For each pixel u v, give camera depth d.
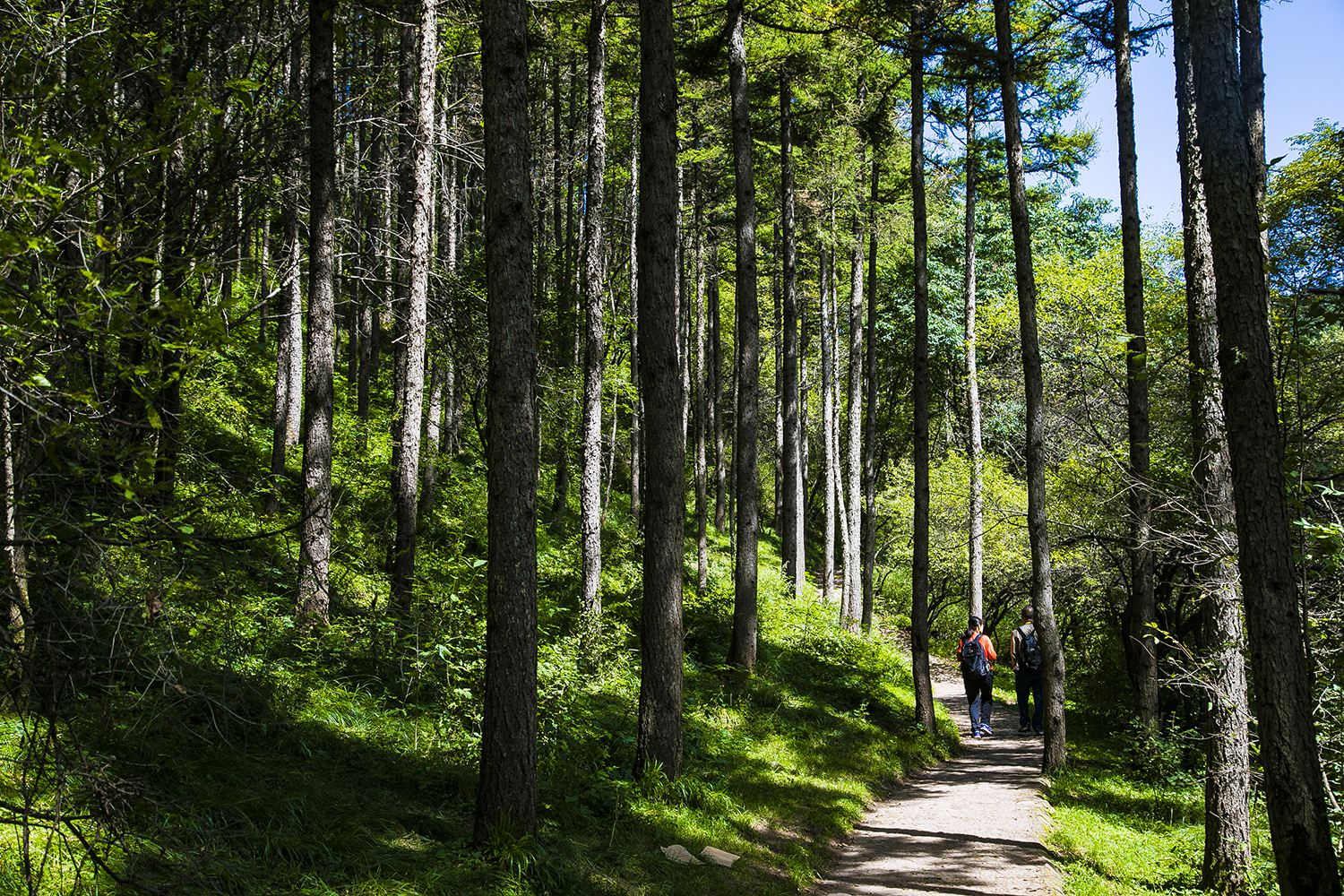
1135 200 12.95
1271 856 8.27
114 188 3.62
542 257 22.39
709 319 41.38
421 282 11.95
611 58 19.50
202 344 3.12
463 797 6.91
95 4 3.86
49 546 3.12
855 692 15.96
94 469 3.24
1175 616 14.75
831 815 9.16
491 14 6.27
